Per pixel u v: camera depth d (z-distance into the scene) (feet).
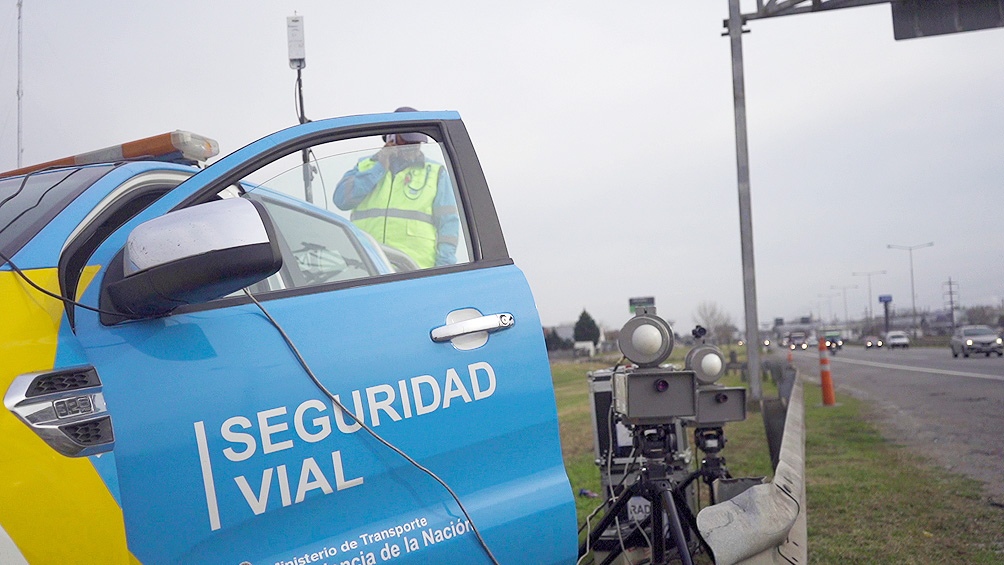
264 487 6.34
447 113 8.50
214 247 5.80
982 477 25.55
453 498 7.07
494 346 7.59
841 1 48.06
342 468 6.66
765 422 27.02
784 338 400.47
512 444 7.48
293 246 8.11
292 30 12.99
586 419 49.32
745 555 10.65
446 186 8.23
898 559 16.72
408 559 6.73
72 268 6.59
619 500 14.10
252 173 7.44
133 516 5.86
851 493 23.71
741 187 51.85
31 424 5.52
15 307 5.84
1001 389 61.82
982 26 46.34
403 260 8.18
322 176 8.09
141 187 7.95
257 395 6.45
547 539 7.39
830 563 16.63
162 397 6.11
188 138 8.60
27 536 5.37
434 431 7.09
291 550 6.39
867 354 200.44
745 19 51.34
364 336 7.04
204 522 6.09
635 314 13.57
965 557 16.71
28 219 6.77
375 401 6.89
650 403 13.34
